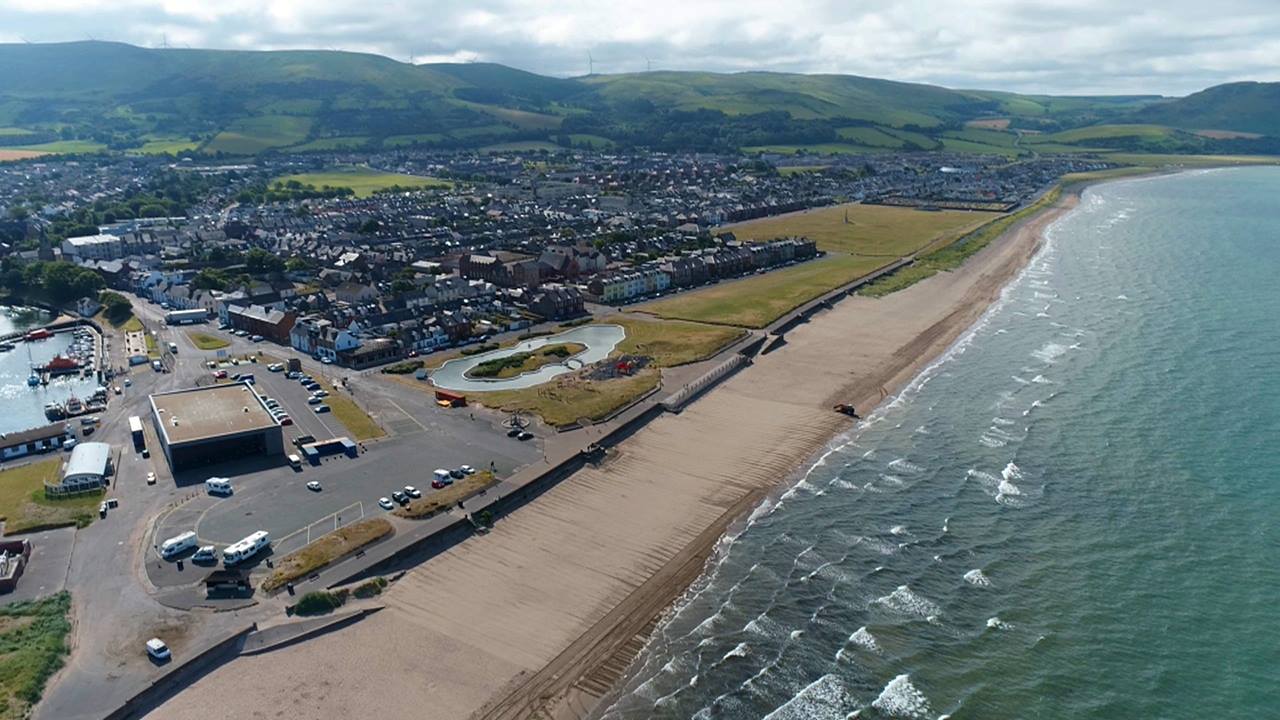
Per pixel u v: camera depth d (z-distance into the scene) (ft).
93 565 278.87
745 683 230.07
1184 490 327.88
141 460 360.89
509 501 326.65
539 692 228.02
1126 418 400.88
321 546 286.66
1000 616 255.29
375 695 225.56
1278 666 230.68
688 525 316.81
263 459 360.69
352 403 428.56
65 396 474.90
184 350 538.88
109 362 522.88
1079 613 255.50
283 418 404.57
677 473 360.48
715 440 394.93
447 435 386.32
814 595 268.82
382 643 246.47
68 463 347.77
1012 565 281.74
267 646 242.17
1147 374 461.78
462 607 264.52
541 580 279.90
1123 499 322.96
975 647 242.17
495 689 229.04
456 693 227.20
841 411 427.33
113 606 256.73
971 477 345.72
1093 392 437.58
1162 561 280.92
